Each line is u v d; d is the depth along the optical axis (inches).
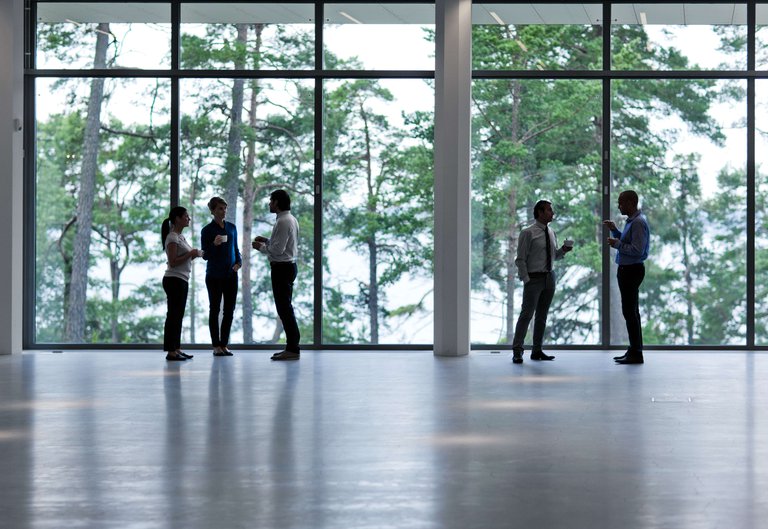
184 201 463.8
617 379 328.2
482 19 458.9
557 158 459.5
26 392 292.4
